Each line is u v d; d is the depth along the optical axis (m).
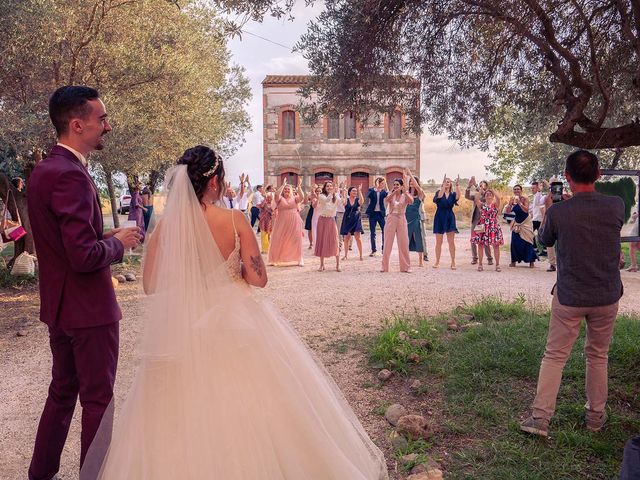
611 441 3.57
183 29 11.98
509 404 4.12
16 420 4.27
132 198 15.57
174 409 2.32
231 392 2.35
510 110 6.91
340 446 2.65
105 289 2.93
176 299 2.39
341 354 5.62
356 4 5.56
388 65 5.89
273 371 2.46
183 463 2.23
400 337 5.55
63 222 2.67
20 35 7.94
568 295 3.53
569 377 4.51
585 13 5.32
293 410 2.42
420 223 11.68
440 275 10.57
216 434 2.27
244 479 2.22
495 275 10.55
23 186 11.13
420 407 4.23
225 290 2.53
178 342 2.35
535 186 12.19
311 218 16.03
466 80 6.14
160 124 12.04
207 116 14.66
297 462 2.37
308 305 8.02
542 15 4.70
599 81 4.78
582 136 4.84
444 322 6.48
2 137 7.82
